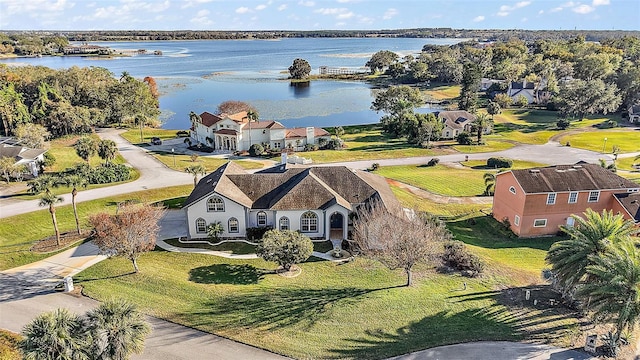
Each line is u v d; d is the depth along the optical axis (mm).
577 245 32062
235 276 39750
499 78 189375
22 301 35281
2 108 96438
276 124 95688
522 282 38594
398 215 43375
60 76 123625
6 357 28000
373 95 175750
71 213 54406
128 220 39094
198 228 47531
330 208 46625
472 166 83125
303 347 29891
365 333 31328
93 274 39531
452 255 41906
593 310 31172
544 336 30922
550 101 141125
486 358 28734
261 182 50125
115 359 24906
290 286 37938
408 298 35531
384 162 85000
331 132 113062
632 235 47031
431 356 28953
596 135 106375
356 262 42625
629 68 146375
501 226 55250
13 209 55062
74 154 83438
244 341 30469
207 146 95438
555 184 52094
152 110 122812
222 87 190625
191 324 32281
